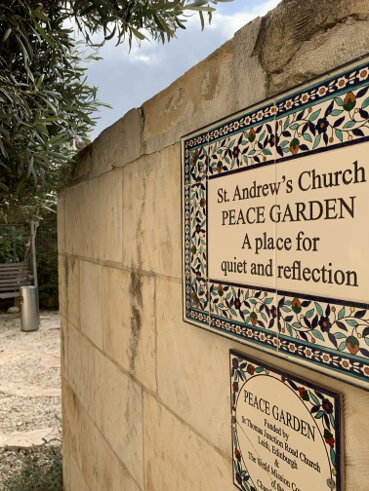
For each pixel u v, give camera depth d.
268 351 0.80
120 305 1.73
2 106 1.63
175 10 1.67
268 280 0.80
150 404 1.44
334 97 0.65
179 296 1.22
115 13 1.58
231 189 0.90
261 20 0.86
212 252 0.98
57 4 1.82
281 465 0.81
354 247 0.62
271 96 0.78
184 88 1.16
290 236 0.74
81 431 2.37
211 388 1.06
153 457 1.43
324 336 0.67
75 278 2.46
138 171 1.51
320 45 0.72
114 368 1.81
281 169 0.76
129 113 1.57
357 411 0.66
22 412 4.34
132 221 1.58
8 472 3.20
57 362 5.99
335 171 0.65
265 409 0.85
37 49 1.91
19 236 10.02
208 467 1.08
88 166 2.14
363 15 0.65
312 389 0.73
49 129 2.18
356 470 0.66
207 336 1.08
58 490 2.87
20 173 1.91
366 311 0.60
